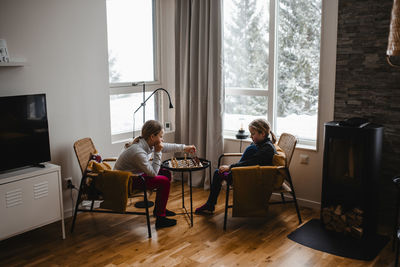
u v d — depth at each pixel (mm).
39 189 3225
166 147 3912
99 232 3531
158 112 4961
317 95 3998
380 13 3332
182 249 3191
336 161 3395
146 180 3531
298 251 3145
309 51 3980
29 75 3498
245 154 3699
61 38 3697
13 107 3189
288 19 4062
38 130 3377
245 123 4602
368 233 3344
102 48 4039
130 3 4508
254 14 4336
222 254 3104
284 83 4203
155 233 3488
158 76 4887
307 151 3998
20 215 3121
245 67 4496
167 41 4891
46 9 3559
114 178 3357
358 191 3305
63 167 3838
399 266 2922
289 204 4137
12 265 2984
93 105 4031
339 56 3607
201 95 4582
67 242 3346
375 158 3227
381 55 3379
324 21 3697
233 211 3520
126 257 3072
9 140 3180
